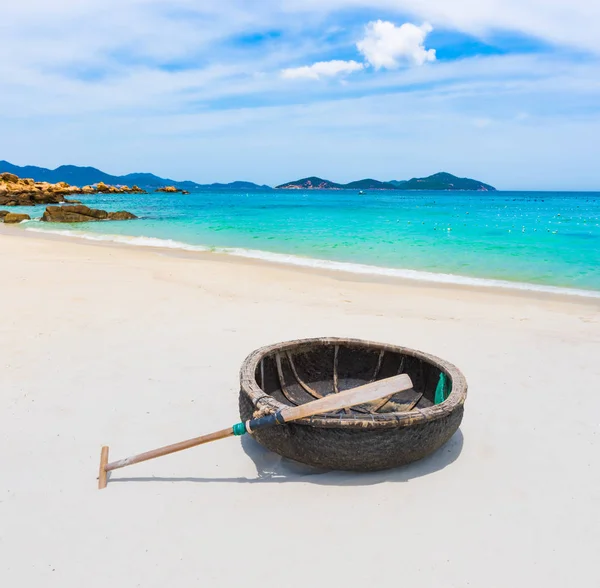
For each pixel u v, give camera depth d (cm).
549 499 364
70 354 609
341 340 512
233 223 3014
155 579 284
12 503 342
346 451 360
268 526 329
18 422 445
